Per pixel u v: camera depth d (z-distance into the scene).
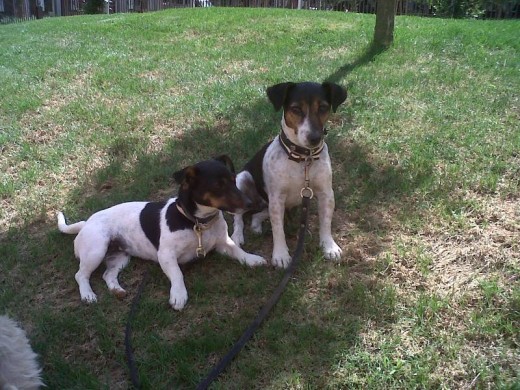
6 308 1.23
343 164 1.72
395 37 3.07
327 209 1.31
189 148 1.88
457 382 0.96
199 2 7.00
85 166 1.82
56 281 1.31
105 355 1.09
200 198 1.18
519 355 0.99
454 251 1.29
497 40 2.93
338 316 1.12
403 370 0.99
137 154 1.86
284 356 1.03
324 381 0.98
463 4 5.90
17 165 1.85
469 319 1.08
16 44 3.58
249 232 1.45
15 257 1.39
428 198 1.50
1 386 0.90
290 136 1.28
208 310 1.17
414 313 1.11
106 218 1.32
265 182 1.34
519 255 1.25
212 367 1.04
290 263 1.26
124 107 2.23
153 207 1.29
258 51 2.96
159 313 1.16
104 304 1.21
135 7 7.31
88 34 3.68
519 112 1.98
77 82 2.56
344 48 2.97
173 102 2.25
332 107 1.30
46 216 1.57
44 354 1.09
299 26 3.46
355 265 1.28
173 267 1.21
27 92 2.43
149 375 1.03
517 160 1.64
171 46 3.17
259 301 1.18
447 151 1.71
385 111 2.04
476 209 1.42
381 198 1.53
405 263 1.27
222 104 2.18
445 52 2.76
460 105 2.05
